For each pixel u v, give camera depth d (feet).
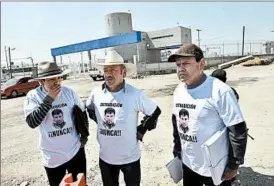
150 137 21.54
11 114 39.58
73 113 9.65
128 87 9.34
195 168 7.69
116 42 90.22
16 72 176.86
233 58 154.10
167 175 14.48
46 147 9.40
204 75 7.41
